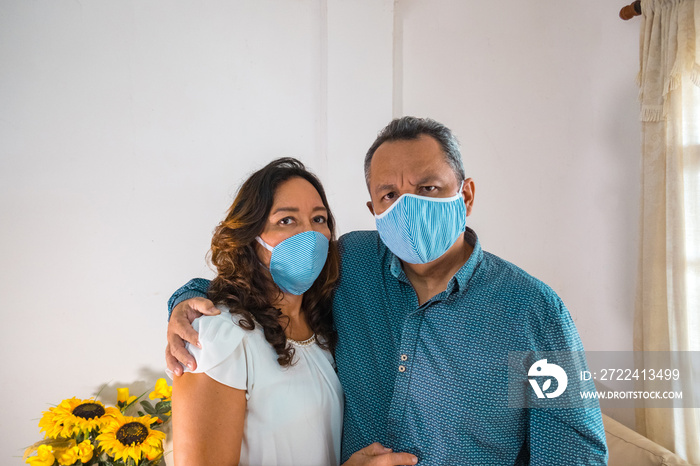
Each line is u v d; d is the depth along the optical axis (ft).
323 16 8.48
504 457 4.23
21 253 7.60
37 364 7.68
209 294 4.50
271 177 4.49
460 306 4.29
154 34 8.01
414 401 4.27
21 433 7.63
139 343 8.06
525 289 4.26
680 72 6.82
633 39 8.15
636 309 7.68
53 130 7.67
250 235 4.42
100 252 7.88
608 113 8.63
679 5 6.89
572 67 9.12
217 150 8.28
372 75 8.48
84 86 7.77
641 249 7.57
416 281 4.62
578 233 9.18
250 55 8.36
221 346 3.99
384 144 4.34
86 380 7.87
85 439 5.94
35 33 7.58
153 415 6.73
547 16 9.27
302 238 4.41
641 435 7.11
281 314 4.50
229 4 8.27
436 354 4.26
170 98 8.09
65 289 7.77
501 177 9.23
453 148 4.30
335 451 4.57
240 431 4.07
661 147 7.25
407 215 4.14
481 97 9.15
